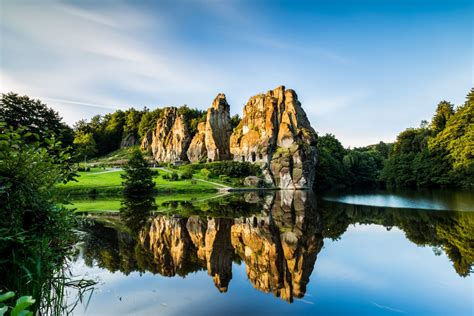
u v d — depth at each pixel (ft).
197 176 260.83
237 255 46.21
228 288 31.99
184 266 40.22
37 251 22.85
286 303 27.99
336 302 28.35
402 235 58.70
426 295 29.86
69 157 24.22
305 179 255.29
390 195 156.66
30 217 22.61
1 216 19.86
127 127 476.54
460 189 179.93
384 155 424.46
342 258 43.60
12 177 20.01
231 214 92.27
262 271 38.34
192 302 28.04
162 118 417.49
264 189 245.45
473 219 74.74
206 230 65.77
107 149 463.01
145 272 37.24
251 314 25.36
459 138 183.42
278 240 56.29
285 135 277.44
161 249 48.96
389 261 41.73
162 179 238.27
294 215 90.38
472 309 26.45
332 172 289.94
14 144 20.29
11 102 115.34
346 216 86.48
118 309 26.13
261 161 284.61
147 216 86.02
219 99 358.02
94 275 35.65
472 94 205.57
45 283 24.30
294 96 304.71
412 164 222.07
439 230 62.39
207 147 336.08
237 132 330.13
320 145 340.18
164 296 29.32
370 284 32.99
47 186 22.57
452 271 37.01
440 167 192.44
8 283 21.50
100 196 164.35
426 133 253.24
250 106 329.11
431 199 127.75
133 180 175.63
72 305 26.76
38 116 119.96
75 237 55.16
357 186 290.15
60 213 23.53
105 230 63.82
